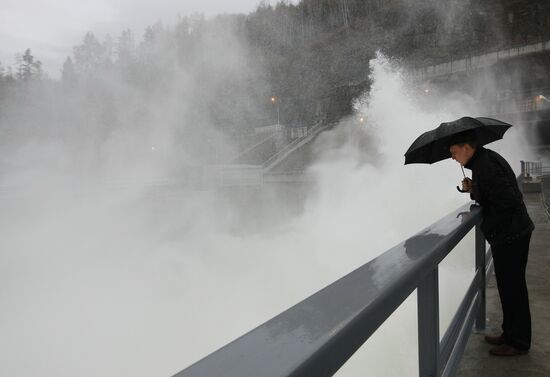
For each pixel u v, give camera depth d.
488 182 2.49
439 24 99.31
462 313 2.35
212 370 0.57
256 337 0.68
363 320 0.79
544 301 3.98
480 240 3.12
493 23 92.38
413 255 1.26
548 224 7.98
